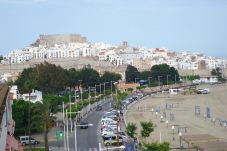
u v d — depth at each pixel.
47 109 121.94
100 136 157.50
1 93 61.38
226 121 195.88
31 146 134.12
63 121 169.88
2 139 50.69
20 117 151.12
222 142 107.25
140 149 122.62
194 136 117.12
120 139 140.00
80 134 163.75
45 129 120.56
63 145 141.00
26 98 196.50
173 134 166.62
